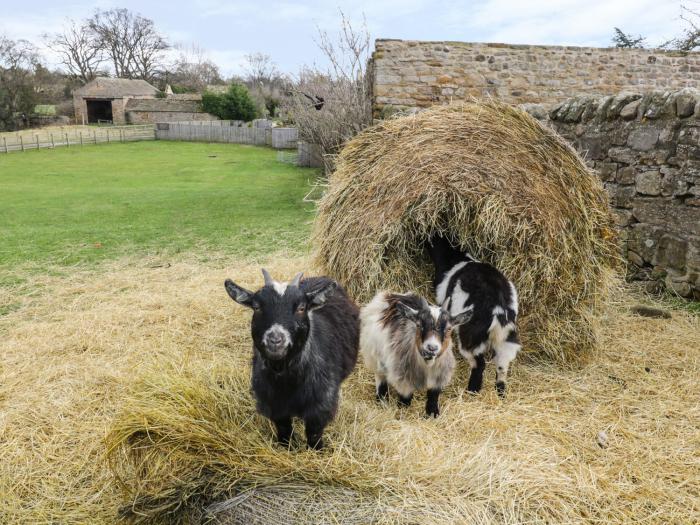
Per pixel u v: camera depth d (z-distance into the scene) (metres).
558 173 5.31
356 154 5.81
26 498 3.40
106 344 5.70
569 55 13.13
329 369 3.67
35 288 7.73
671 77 13.52
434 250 5.46
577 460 3.70
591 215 5.39
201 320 6.41
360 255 5.34
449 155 5.25
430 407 4.37
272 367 3.36
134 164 28.69
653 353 5.40
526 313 5.34
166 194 17.75
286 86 25.80
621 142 7.77
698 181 6.49
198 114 57.69
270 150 36.31
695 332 5.84
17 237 11.07
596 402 4.53
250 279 7.97
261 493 3.15
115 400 4.48
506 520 3.06
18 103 53.12
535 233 5.12
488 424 4.17
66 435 3.99
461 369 5.24
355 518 2.99
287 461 3.35
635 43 24.53
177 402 3.60
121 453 3.49
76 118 63.25
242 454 3.34
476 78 13.04
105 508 3.31
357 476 3.31
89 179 22.81
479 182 5.13
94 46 79.75
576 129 8.88
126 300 7.15
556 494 3.31
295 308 3.27
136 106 59.25
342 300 4.50
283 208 14.66
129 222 12.80
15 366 5.17
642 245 7.44
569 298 5.27
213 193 17.89
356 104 17.22
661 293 7.05
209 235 11.23
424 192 5.10
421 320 4.01
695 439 3.93
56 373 4.99
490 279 4.76
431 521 2.97
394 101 12.99
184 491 3.16
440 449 3.74
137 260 9.33
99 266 8.94
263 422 3.88
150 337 5.95
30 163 29.08
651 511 3.22
